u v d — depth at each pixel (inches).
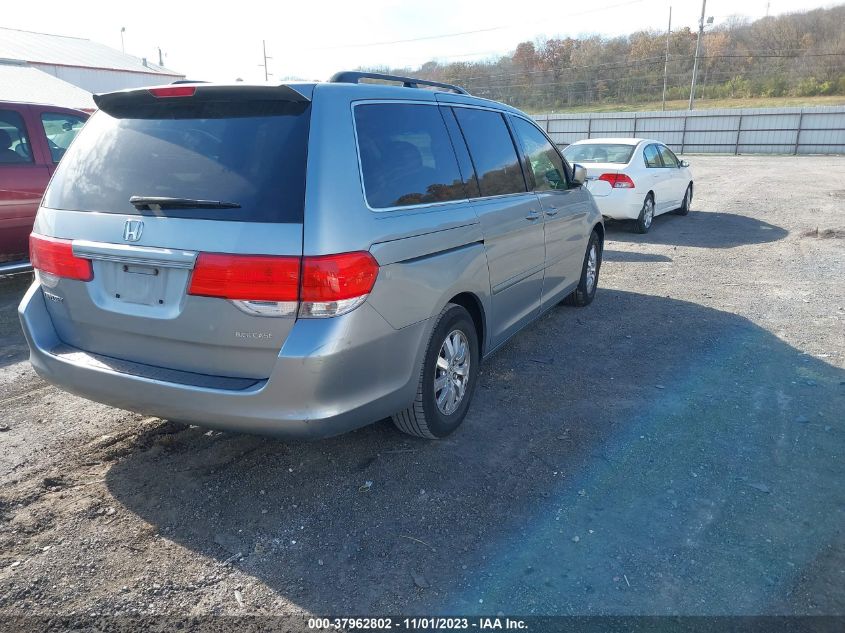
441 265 125.6
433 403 131.3
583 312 241.1
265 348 102.0
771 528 111.1
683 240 396.5
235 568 101.8
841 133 1494.8
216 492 121.9
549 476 127.8
